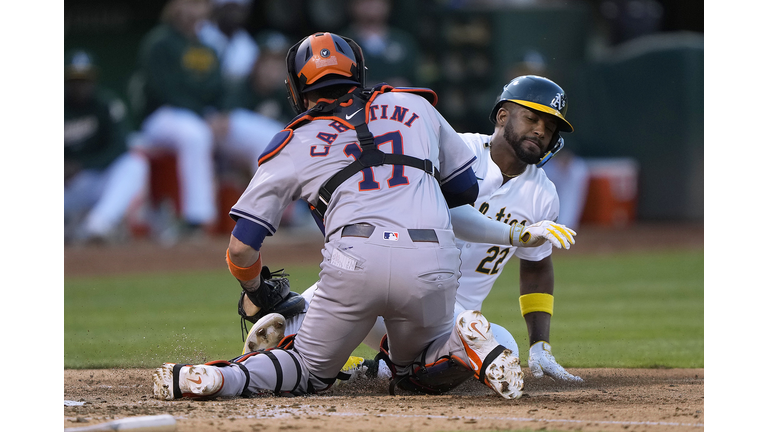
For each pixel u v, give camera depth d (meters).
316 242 58.47
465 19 69.12
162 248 55.38
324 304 12.71
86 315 29.42
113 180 56.91
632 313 29.33
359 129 12.77
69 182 57.06
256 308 14.52
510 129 14.95
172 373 12.57
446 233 12.58
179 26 57.78
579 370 18.19
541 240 13.56
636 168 70.88
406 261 12.16
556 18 69.75
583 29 71.19
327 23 66.31
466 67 69.50
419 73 68.94
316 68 13.34
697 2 85.88
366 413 11.67
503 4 70.31
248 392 13.02
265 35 68.19
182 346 22.06
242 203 13.02
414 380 13.62
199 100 58.59
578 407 12.22
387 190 12.42
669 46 68.31
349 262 12.23
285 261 47.34
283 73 63.38
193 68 57.91
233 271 13.53
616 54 72.50
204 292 36.59
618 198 70.19
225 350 21.27
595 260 50.50
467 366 12.88
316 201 12.86
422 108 13.42
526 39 69.19
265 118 62.38
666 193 69.75
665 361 19.45
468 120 70.00
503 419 11.23
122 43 72.56
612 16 79.44
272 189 12.87
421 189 12.60
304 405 12.31
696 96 68.00
